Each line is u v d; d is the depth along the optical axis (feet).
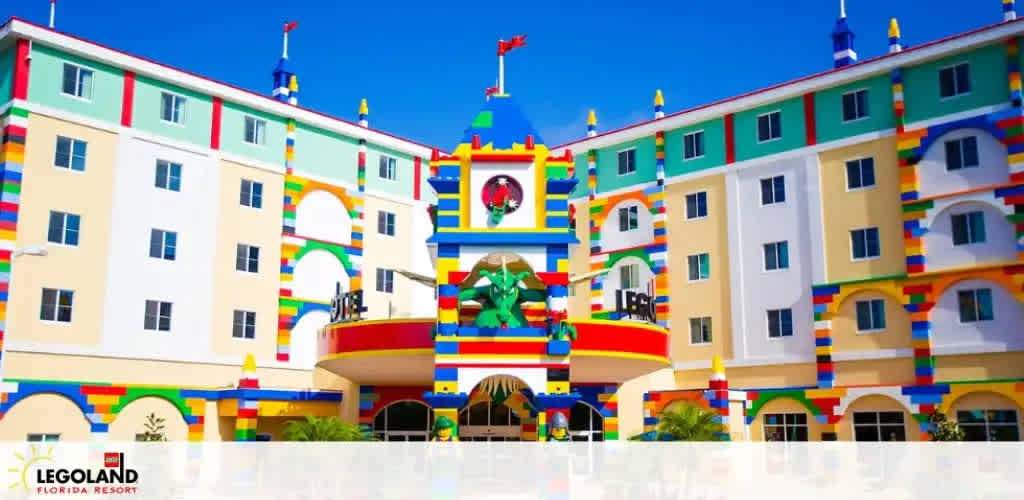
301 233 158.51
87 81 135.64
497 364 94.22
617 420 129.49
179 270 142.00
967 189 128.26
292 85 165.37
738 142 154.61
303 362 155.63
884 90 139.33
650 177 163.84
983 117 127.65
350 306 110.93
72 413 127.44
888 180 136.87
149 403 135.33
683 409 103.45
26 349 123.75
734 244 152.25
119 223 135.85
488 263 102.53
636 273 164.76
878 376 134.00
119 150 137.39
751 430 144.97
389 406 132.98
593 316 165.78
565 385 94.02
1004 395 120.98
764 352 146.51
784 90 148.46
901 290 132.77
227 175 150.41
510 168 100.22
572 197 173.99
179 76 144.77
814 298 141.79
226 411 132.57
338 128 165.89
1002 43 127.85
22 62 128.47
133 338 135.13
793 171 147.54
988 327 124.57
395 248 172.65
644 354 104.27
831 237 141.79
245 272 150.51
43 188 128.36
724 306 151.94
